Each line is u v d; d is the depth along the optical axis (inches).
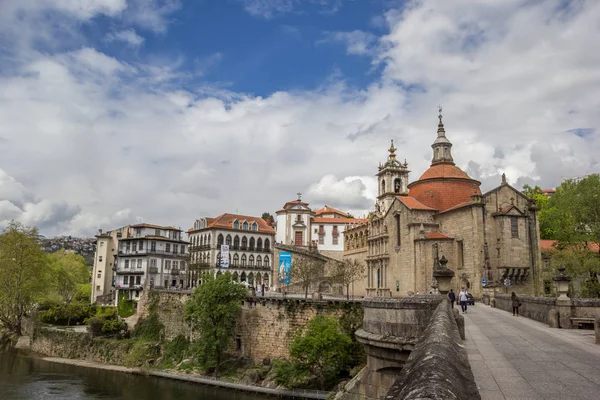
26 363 3474.4
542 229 4552.2
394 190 5236.2
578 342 970.1
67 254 6722.4
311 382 2289.6
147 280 5004.9
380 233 4210.1
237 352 2928.2
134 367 3260.3
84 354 3695.9
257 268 5433.1
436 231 3713.1
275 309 2787.9
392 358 1078.4
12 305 4229.8
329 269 5002.5
